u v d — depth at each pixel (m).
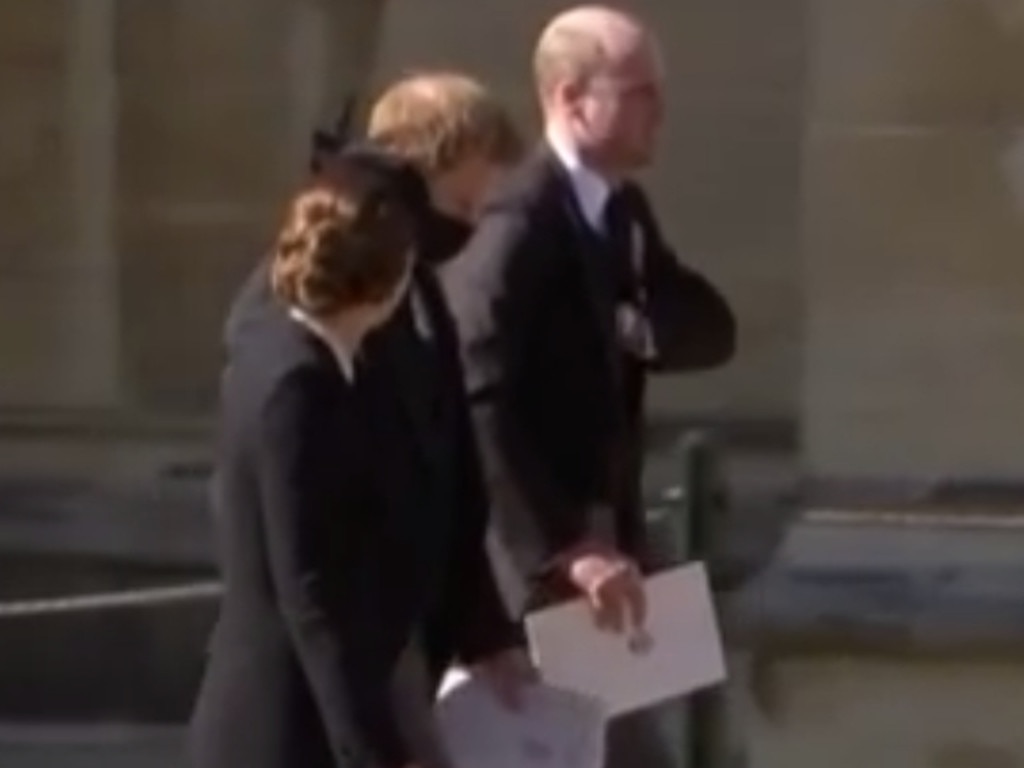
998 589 23.73
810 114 24.78
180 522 25.12
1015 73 24.45
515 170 13.79
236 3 25.62
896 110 24.64
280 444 11.95
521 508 13.60
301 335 12.09
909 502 24.55
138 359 25.91
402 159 12.75
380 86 25.56
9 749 23.67
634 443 14.32
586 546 13.75
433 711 12.94
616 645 13.84
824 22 24.69
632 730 14.14
